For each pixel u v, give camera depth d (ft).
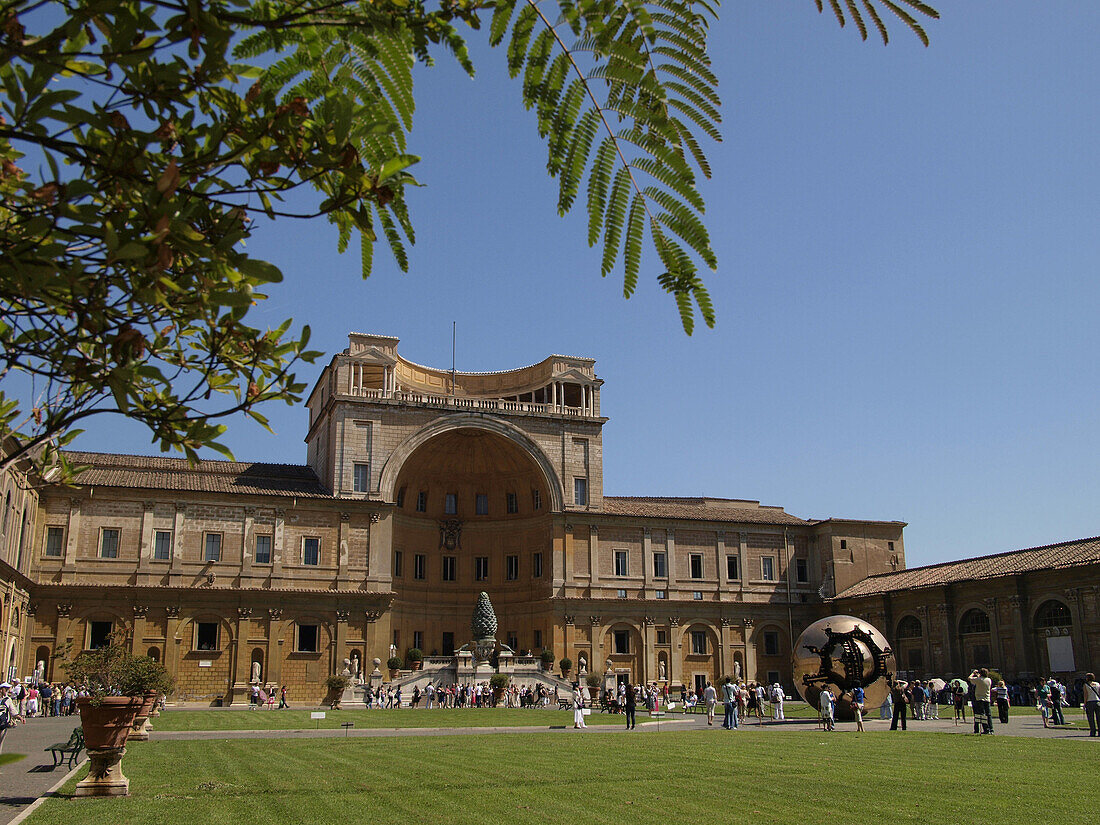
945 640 220.64
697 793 59.77
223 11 16.94
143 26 16.34
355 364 237.45
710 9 16.43
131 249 16.92
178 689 203.41
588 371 262.47
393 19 18.06
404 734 119.24
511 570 259.60
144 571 206.28
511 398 270.26
